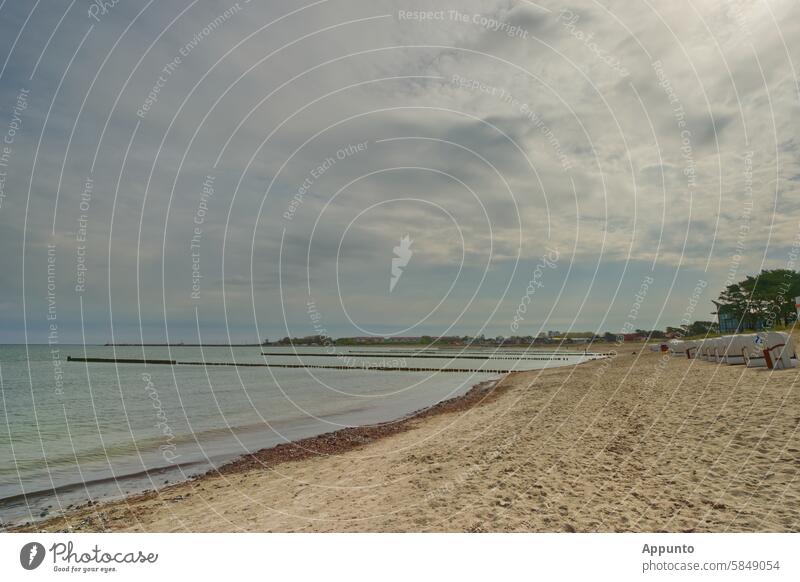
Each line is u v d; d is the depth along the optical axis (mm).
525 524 5672
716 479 6355
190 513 7816
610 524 5438
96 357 98000
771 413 9484
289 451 12812
